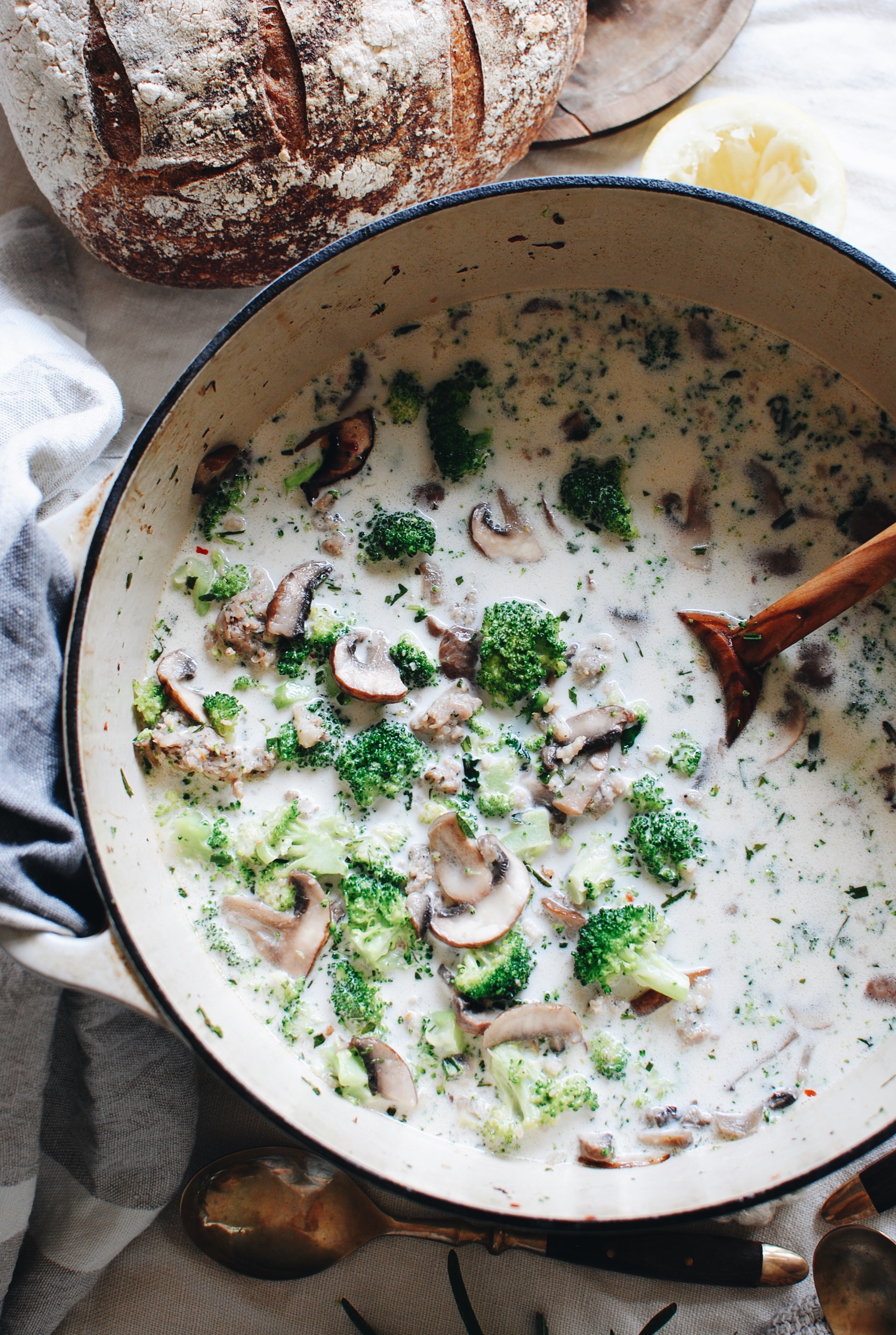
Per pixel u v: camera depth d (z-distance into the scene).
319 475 0.58
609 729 0.57
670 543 0.59
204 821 0.57
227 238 0.58
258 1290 0.61
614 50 0.64
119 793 0.55
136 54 0.55
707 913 0.57
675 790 0.58
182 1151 0.60
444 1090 0.57
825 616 0.55
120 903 0.52
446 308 0.58
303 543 0.58
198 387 0.54
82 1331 0.61
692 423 0.59
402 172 0.58
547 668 0.58
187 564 0.58
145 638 0.57
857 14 0.64
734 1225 0.59
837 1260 0.58
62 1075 0.60
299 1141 0.52
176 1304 0.61
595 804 0.58
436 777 0.57
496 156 0.60
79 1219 0.60
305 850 0.57
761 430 0.59
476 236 0.56
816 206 0.62
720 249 0.56
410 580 0.58
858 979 0.57
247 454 0.58
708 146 0.62
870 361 0.57
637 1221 0.52
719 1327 0.60
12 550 0.53
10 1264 0.59
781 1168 0.54
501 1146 0.56
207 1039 0.54
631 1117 0.56
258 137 0.56
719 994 0.57
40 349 0.60
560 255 0.57
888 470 0.58
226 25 0.55
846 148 0.64
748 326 0.58
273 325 0.55
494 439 0.59
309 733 0.57
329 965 0.57
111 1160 0.60
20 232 0.62
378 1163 0.54
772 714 0.58
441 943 0.57
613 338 0.59
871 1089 0.56
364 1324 0.59
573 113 0.63
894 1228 0.60
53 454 0.57
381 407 0.59
